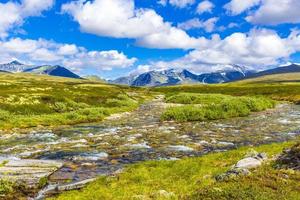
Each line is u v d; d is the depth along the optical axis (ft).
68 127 149.07
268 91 424.46
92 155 90.74
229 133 125.08
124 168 74.18
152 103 296.92
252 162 63.87
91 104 230.27
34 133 132.57
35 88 314.96
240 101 210.18
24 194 61.52
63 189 63.10
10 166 77.71
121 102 246.47
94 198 55.57
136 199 50.26
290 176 56.34
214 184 54.54
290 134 120.57
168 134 124.57
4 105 176.45
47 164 80.38
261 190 48.78
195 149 97.45
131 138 116.78
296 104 262.67
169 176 65.41
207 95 306.76
